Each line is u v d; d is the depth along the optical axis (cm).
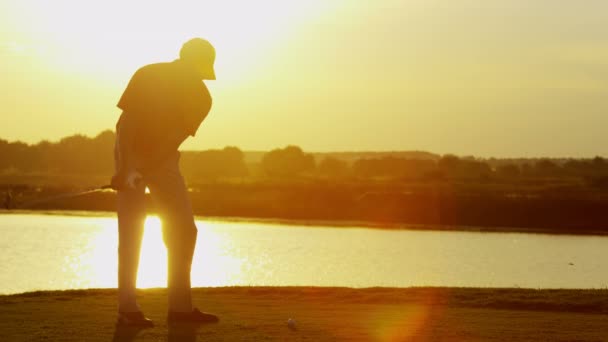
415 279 3850
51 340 880
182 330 960
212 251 5047
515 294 1564
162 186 1020
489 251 5612
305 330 984
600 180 12188
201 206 9844
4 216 7631
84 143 12625
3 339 886
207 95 1025
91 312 1147
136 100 998
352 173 18388
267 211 9494
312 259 4659
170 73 1004
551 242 6700
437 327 1048
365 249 5441
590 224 8912
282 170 18550
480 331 1017
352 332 979
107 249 4694
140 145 1002
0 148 12294
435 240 6581
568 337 977
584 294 1566
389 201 9800
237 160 16262
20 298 1408
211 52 1023
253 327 997
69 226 6419
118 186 998
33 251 4494
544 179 14125
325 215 9594
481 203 9481
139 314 1002
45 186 9450
